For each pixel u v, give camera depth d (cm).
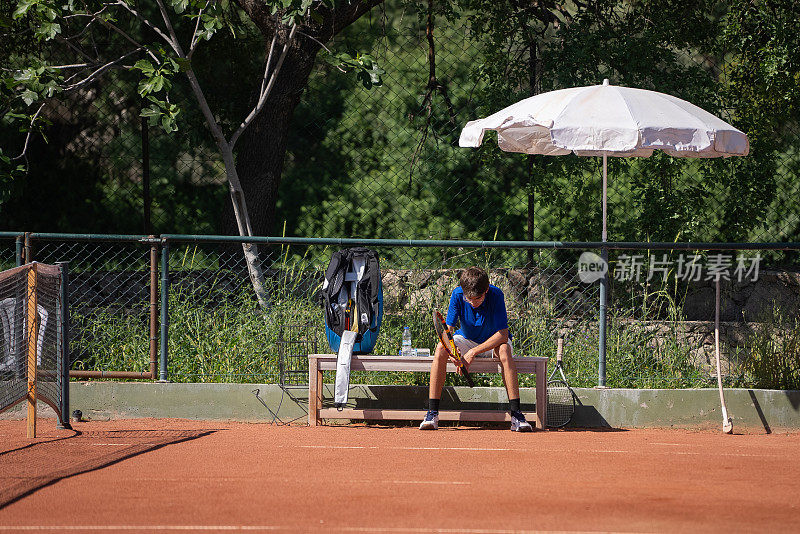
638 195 3472
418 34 4609
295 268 2792
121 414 2353
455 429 2238
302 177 4706
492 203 4522
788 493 1410
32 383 2011
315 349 2442
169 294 2505
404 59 4766
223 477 1523
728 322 2969
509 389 2184
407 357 2241
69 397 2323
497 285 2744
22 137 4497
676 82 3409
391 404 2361
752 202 3456
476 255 2977
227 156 2909
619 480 1506
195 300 2597
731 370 2570
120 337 2588
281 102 3534
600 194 3741
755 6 3400
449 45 4700
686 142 2197
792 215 4034
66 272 2178
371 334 2258
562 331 2556
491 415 2194
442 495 1369
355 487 1433
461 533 1144
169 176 4666
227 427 2219
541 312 2584
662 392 2320
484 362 2222
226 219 3647
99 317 2644
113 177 4662
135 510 1270
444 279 2684
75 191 4609
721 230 3575
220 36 4072
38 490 1414
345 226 4597
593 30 3497
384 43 4281
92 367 2547
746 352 2578
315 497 1354
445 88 4000
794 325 2605
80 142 4662
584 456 1775
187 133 4175
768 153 3509
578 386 2431
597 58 3394
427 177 4612
